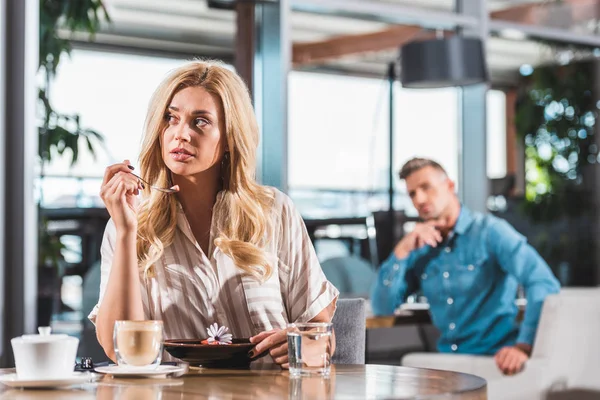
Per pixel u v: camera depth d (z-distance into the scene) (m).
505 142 6.32
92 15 4.82
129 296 1.89
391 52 5.79
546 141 6.49
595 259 6.63
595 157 6.68
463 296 4.10
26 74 4.32
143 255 2.03
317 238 5.42
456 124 6.02
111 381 1.68
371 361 4.98
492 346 4.06
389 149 5.73
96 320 1.93
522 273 3.95
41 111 4.59
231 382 1.67
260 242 2.08
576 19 6.58
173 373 1.73
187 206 2.09
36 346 1.62
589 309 3.79
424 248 4.21
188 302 2.05
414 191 4.15
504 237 4.02
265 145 5.29
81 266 4.64
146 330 1.74
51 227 4.57
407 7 5.76
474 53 4.96
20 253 4.32
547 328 3.78
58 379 1.59
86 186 4.69
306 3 5.36
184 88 2.02
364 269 5.52
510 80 6.38
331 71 5.55
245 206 2.06
